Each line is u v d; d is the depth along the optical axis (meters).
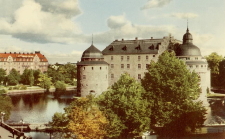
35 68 167.50
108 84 91.94
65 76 152.38
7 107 54.81
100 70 81.81
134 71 89.12
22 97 100.75
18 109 76.94
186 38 81.31
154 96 44.16
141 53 88.12
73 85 144.50
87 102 39.44
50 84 126.69
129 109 37.53
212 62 112.50
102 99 40.62
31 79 132.88
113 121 36.75
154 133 43.69
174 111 41.22
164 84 44.75
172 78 45.97
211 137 40.09
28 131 55.16
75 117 34.84
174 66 46.84
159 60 48.94
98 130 34.06
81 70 81.69
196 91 48.50
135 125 38.22
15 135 33.03
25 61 163.25
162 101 43.44
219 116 60.53
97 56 82.50
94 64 81.00
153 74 46.78
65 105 83.19
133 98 38.84
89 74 80.94
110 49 92.81
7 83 132.00
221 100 80.81
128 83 41.88
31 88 125.62
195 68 75.19
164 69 46.75
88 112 36.06
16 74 134.62
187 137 40.28
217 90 102.38
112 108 38.75
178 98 44.34
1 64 155.12
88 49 83.31
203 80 75.12
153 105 42.72
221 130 46.50
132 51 89.38
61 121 42.53
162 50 86.81
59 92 117.38
